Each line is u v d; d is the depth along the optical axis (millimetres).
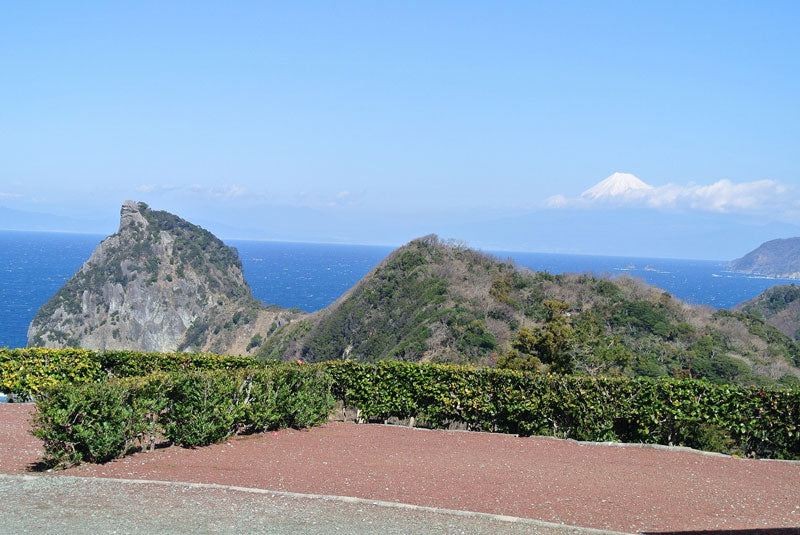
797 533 6832
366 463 9602
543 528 6766
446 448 11016
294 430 12000
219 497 7359
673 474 9445
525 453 10758
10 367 13719
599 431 11992
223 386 10578
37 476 7895
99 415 8664
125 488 7543
